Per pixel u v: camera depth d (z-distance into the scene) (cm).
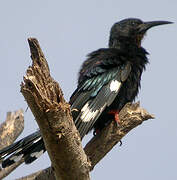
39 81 733
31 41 747
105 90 1245
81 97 1222
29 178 1077
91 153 1056
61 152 777
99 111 1198
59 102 746
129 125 1065
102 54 1355
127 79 1308
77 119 1159
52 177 1068
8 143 1250
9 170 1202
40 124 752
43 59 748
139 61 1360
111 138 1062
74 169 800
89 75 1270
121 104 1279
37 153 1044
